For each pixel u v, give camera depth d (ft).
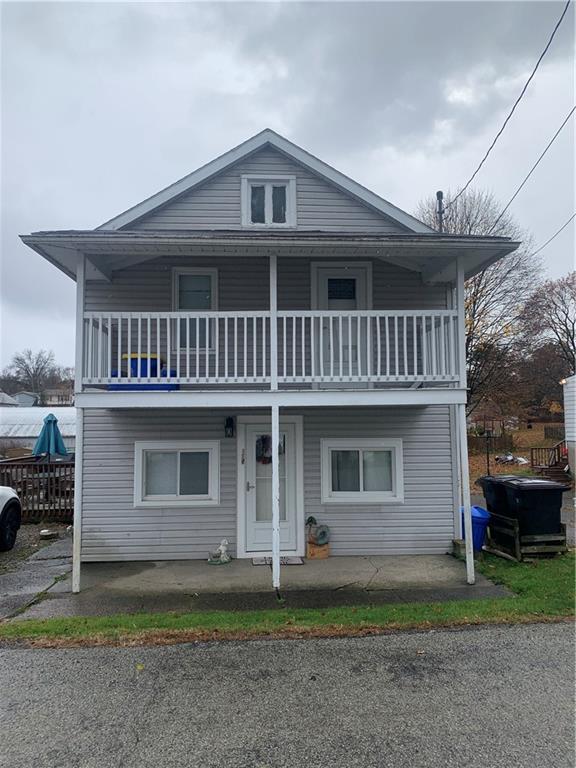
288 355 27.07
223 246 21.35
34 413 87.86
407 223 28.04
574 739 9.91
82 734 10.28
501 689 11.97
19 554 27.50
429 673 12.84
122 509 26.14
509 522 24.80
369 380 21.79
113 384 22.27
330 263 27.37
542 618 16.58
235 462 26.63
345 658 13.80
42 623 16.75
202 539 26.21
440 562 24.80
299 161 28.32
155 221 27.78
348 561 25.23
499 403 93.40
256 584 21.49
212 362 26.68
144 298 26.66
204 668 13.29
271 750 9.66
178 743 9.93
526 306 90.74
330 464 27.04
